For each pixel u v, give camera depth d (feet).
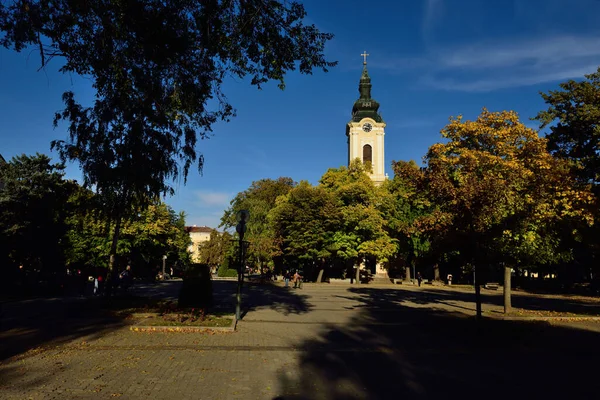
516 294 114.42
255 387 23.43
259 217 162.61
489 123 60.95
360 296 95.04
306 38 31.83
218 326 42.55
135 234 133.90
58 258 92.43
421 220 50.93
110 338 36.47
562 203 57.47
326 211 135.33
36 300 68.39
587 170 64.23
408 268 162.50
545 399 22.39
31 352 30.48
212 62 34.35
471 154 55.52
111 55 32.01
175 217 184.96
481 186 44.21
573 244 79.05
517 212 51.03
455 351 34.71
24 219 80.89
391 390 23.61
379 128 215.72
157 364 27.76
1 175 81.66
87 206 59.93
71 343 34.06
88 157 50.90
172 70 34.60
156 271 174.19
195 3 30.14
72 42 31.60
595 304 82.48
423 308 69.10
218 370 26.73
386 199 143.23
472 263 46.55
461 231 44.75
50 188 87.71
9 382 23.11
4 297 72.49
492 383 25.30
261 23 30.89
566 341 39.58
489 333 43.16
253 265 195.31
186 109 38.65
